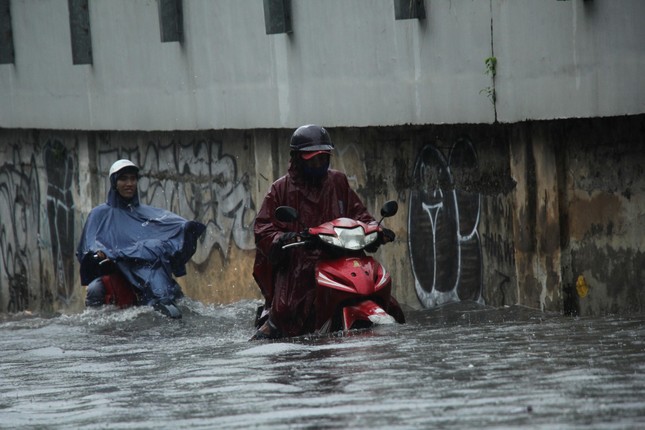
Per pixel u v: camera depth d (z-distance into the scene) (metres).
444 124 30.05
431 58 29.89
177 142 42.88
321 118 34.53
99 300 32.16
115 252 32.47
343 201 24.47
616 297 25.36
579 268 26.14
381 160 32.72
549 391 13.92
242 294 39.62
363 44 32.41
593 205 25.78
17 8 51.22
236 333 26.98
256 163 38.38
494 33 27.73
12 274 54.78
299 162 24.25
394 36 31.20
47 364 22.19
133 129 44.38
